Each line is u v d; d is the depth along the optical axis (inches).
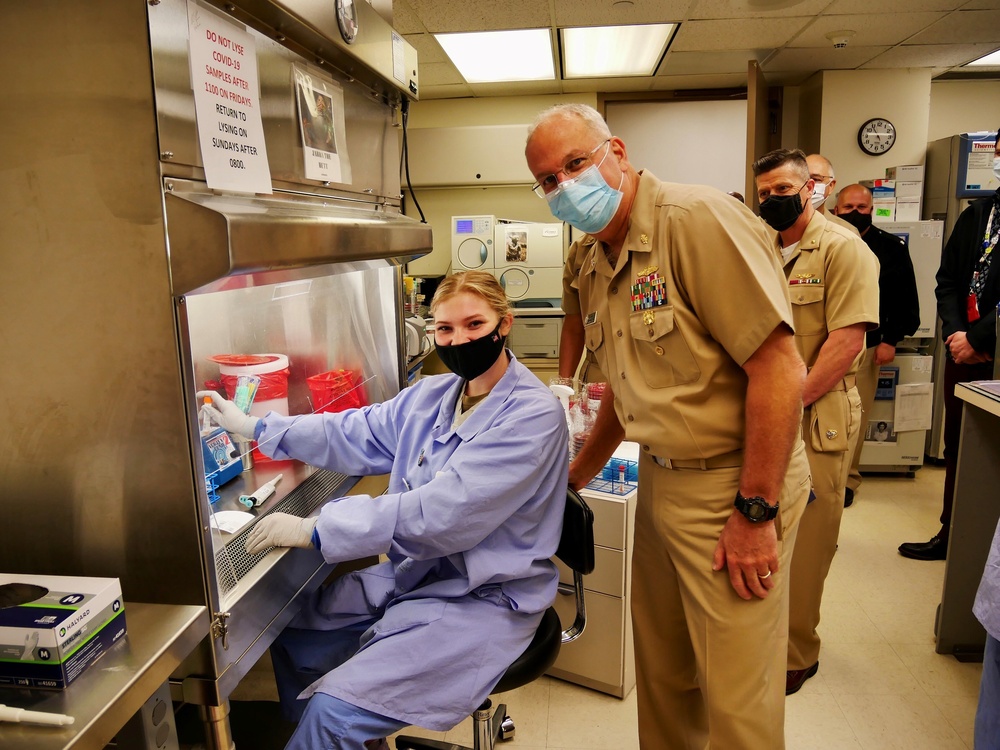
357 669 46.8
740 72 169.8
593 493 76.0
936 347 154.9
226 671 37.6
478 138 163.3
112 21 30.5
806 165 75.8
